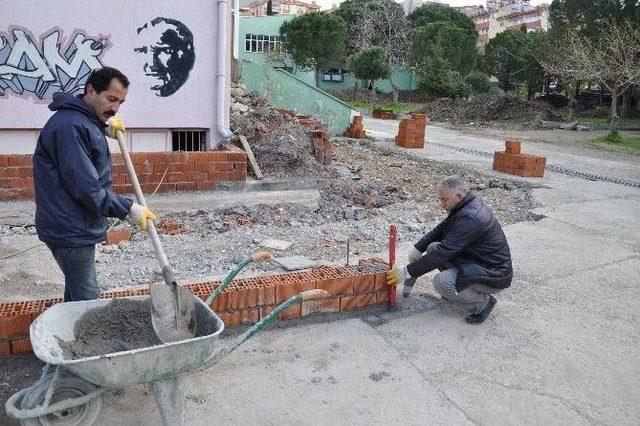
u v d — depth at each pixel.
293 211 8.44
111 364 2.77
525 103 30.14
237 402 3.60
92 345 3.29
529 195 10.48
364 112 33.91
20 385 3.68
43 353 2.79
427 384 3.88
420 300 5.26
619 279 6.08
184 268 5.82
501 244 4.76
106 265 5.84
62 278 5.48
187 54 9.51
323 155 11.27
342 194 9.51
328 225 7.83
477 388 3.87
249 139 10.52
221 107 9.83
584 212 9.23
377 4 47.50
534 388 3.90
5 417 3.36
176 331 3.39
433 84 36.62
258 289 4.47
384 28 46.84
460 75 38.53
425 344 4.45
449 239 4.66
